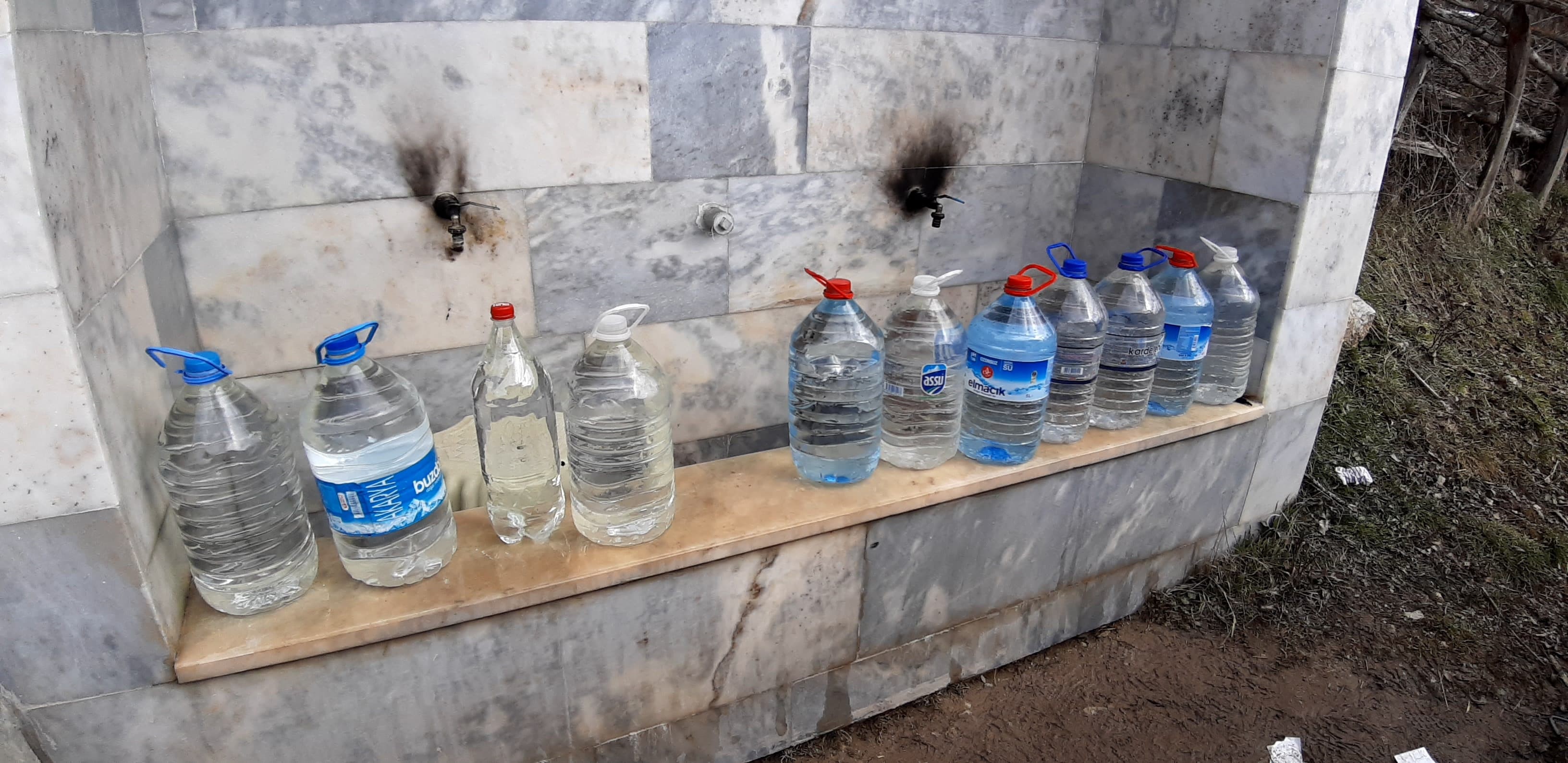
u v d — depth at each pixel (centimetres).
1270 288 212
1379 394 331
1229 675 214
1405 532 264
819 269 207
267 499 140
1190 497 229
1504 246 448
